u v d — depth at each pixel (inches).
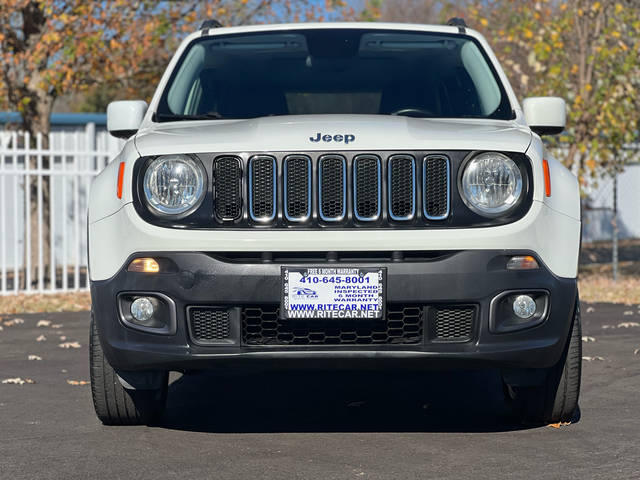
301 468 178.5
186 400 249.0
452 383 271.3
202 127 207.3
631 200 1027.3
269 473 175.3
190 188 187.2
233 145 187.0
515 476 171.8
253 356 184.9
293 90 232.8
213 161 186.9
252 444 199.2
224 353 185.2
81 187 856.9
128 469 178.9
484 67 240.8
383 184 185.9
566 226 192.7
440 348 185.5
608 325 398.0
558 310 189.2
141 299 188.9
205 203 186.4
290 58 242.8
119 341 190.7
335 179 186.9
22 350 344.8
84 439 204.1
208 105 231.0
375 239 183.2
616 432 206.2
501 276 184.7
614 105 532.4
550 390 207.3
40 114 616.7
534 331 187.8
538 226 187.3
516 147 189.3
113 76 583.5
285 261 184.4
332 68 239.3
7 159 810.8
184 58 246.5
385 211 185.9
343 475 173.5
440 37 250.2
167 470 178.1
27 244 564.7
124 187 190.9
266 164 187.0
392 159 186.7
